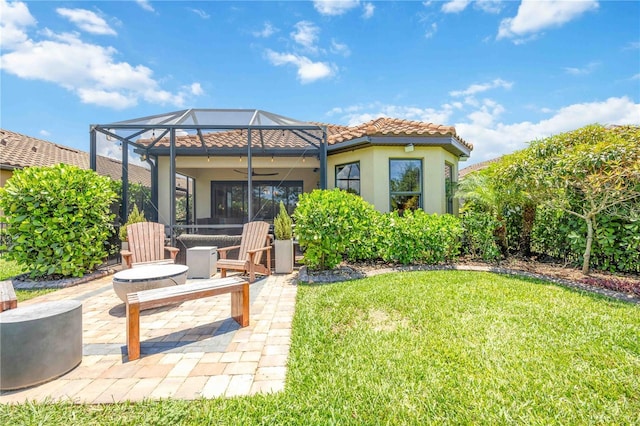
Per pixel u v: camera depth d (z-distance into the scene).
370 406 2.50
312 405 2.50
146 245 6.75
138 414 2.40
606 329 3.76
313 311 4.56
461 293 5.20
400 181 9.69
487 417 2.36
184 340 3.69
